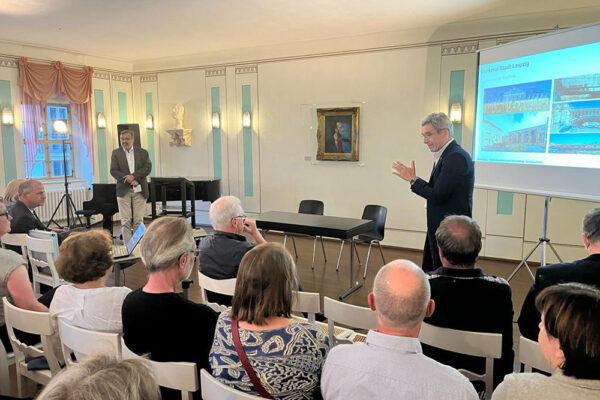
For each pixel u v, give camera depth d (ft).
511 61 13.69
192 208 23.06
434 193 10.27
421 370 3.83
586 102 11.27
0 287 7.70
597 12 16.52
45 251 10.87
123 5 16.02
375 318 6.15
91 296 6.12
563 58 11.88
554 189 12.26
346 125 22.06
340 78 22.09
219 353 4.73
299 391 4.50
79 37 21.15
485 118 14.94
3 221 8.78
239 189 25.93
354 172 22.35
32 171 23.76
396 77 20.75
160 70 27.45
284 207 24.59
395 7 16.51
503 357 5.91
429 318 6.12
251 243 8.36
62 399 2.32
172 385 4.85
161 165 28.45
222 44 23.12
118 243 17.49
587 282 6.12
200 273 8.50
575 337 3.38
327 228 13.89
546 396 3.51
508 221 18.92
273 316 4.68
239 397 4.16
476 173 15.42
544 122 12.52
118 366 2.56
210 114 26.25
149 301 5.39
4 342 7.97
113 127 27.45
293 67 23.27
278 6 16.34
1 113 21.97
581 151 11.45
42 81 23.25
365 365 3.96
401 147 21.06
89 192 26.21
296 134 23.68
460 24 18.94
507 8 16.63
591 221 6.44
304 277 16.72
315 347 4.56
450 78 19.57
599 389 3.39
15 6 16.01
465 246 5.92
